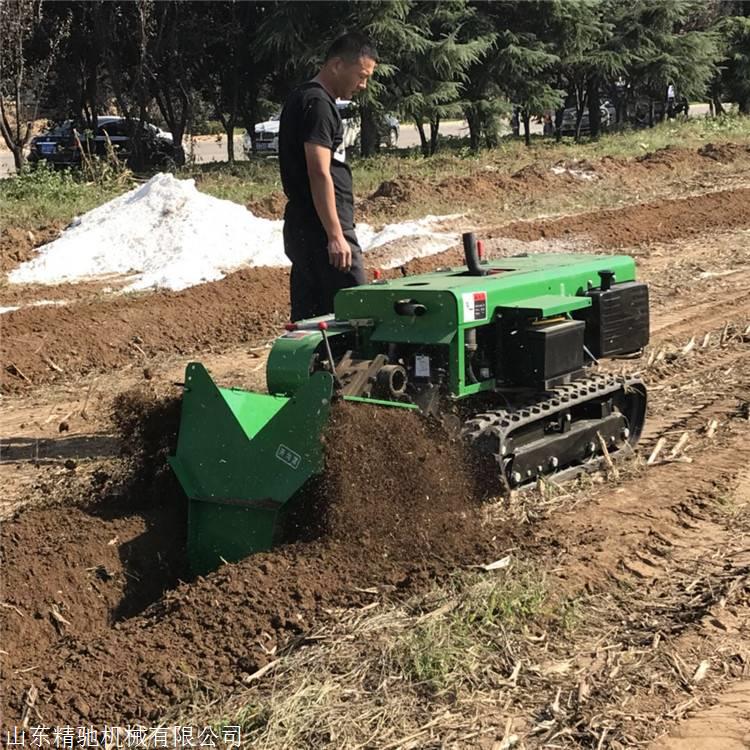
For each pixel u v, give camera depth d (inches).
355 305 225.9
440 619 175.0
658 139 1082.1
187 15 1072.8
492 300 223.5
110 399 341.4
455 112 1051.3
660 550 208.4
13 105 1197.1
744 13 1510.8
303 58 985.5
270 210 673.6
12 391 361.7
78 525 217.3
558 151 1016.2
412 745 145.9
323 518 200.8
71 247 564.4
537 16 1131.3
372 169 929.5
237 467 202.7
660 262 527.2
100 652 173.6
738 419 289.3
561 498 234.5
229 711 157.5
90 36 1085.8
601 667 164.7
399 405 209.8
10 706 162.4
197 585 188.9
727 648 169.5
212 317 443.5
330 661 166.7
